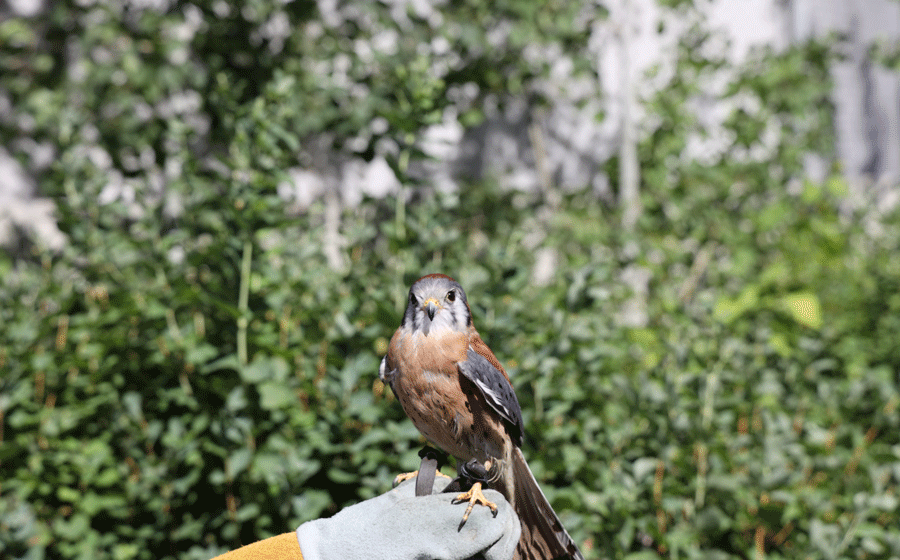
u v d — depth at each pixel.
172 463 4.10
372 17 7.39
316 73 7.12
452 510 2.04
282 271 4.73
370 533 2.01
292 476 3.71
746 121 8.86
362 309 4.83
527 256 6.37
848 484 4.33
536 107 9.77
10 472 4.21
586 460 4.17
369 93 6.75
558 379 4.38
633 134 8.48
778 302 6.12
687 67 8.80
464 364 2.50
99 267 4.92
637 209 8.23
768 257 7.66
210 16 6.89
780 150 8.91
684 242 7.65
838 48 11.37
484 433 2.56
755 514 3.91
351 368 3.97
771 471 4.10
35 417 4.27
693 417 4.36
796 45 9.32
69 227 4.83
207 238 5.24
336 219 8.55
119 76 7.65
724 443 4.47
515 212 8.16
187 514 4.21
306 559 2.00
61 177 5.08
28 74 8.00
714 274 7.24
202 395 4.32
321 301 4.84
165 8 7.95
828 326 6.59
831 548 3.70
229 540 3.94
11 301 4.98
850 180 11.50
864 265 8.02
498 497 2.11
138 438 4.34
